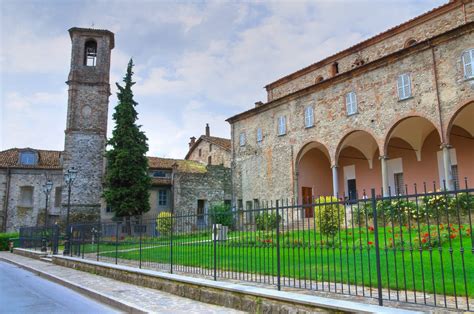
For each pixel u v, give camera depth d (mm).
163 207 39156
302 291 8539
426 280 8898
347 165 33625
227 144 44469
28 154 41844
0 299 11062
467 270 9352
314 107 30031
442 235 12781
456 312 5930
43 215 40094
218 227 11070
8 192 39781
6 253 31969
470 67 20719
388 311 5926
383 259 11195
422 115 22703
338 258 11945
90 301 10680
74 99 39094
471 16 24000
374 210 6973
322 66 33531
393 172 30047
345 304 6520
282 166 32531
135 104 36250
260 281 9508
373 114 25531
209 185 38281
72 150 38250
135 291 11297
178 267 12477
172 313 8188
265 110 34875
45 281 15109
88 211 37500
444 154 21484
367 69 26125
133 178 33969
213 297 9211
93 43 41406
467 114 22953
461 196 14984
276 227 8773
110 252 16766
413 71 23453
